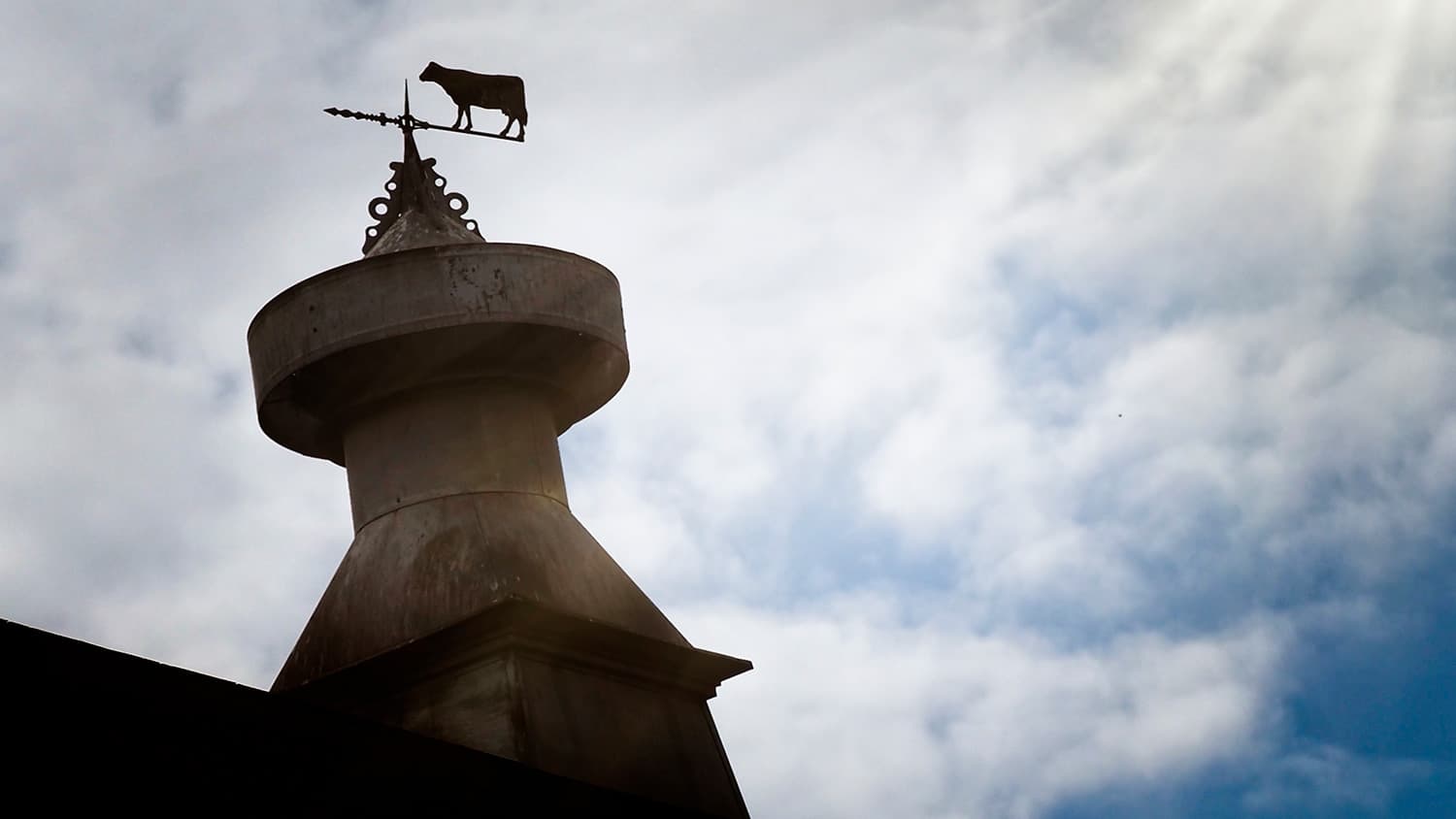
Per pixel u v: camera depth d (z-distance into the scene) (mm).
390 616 10398
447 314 10781
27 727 6387
